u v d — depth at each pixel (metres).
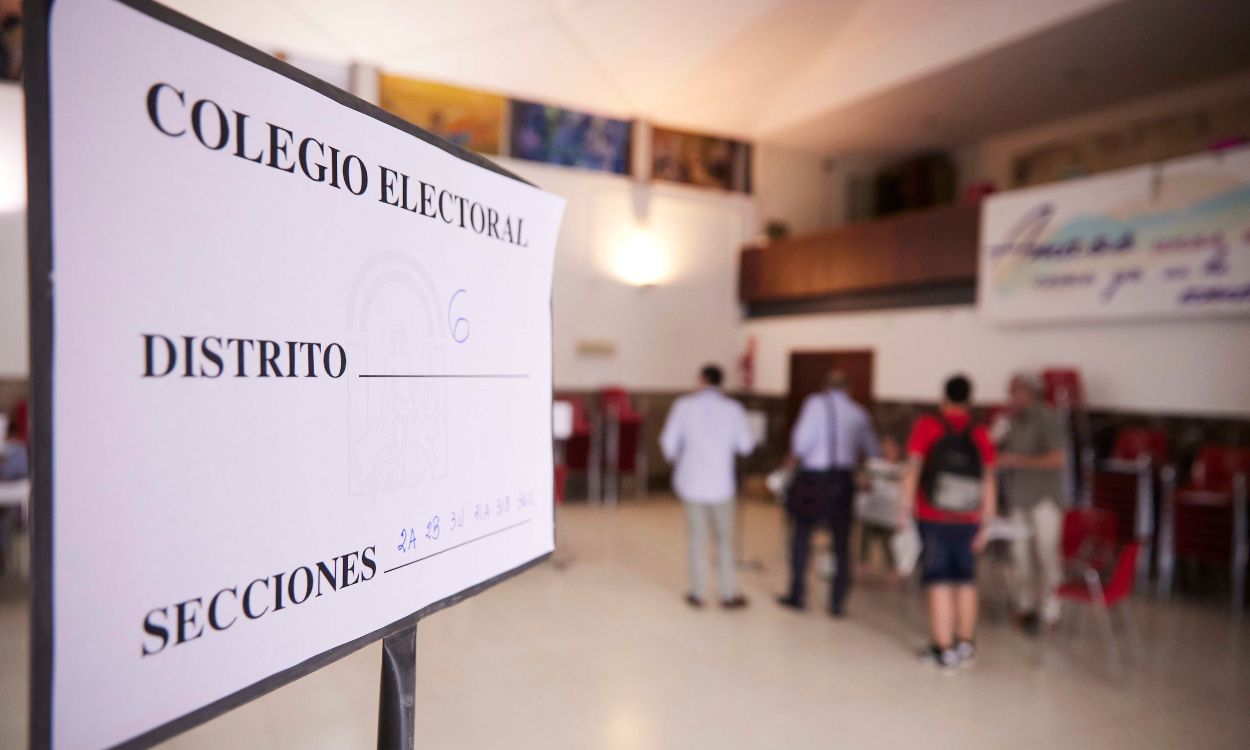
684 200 10.73
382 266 1.24
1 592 4.84
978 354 7.88
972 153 10.86
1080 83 8.33
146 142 0.87
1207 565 6.16
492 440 1.56
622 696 3.70
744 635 4.66
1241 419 5.76
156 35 0.87
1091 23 6.82
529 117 9.60
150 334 0.88
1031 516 4.88
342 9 7.46
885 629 4.84
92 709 0.83
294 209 1.07
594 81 9.33
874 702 3.71
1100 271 6.49
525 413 1.69
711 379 5.18
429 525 1.37
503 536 1.61
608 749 3.15
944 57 7.91
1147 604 5.55
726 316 11.18
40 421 0.77
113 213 0.83
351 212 1.17
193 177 0.92
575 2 7.71
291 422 1.07
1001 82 8.37
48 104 0.77
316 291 1.11
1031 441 4.88
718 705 3.63
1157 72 7.93
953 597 4.52
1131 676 4.11
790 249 10.30
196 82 0.92
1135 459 6.27
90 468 0.82
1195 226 5.84
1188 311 5.87
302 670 1.10
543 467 1.76
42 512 0.77
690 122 10.59
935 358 8.39
